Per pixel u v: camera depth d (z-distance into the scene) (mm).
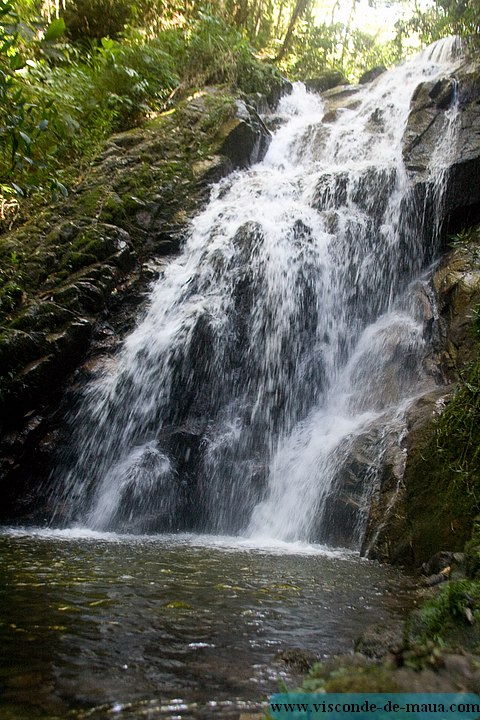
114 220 8367
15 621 2678
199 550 4805
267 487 6582
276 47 15703
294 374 7508
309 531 5758
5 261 7688
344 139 10414
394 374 6941
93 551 4516
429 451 4863
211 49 12492
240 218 8586
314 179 9172
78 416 6887
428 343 6926
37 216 8570
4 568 3717
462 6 12203
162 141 9922
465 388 4945
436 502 4520
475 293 6527
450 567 3676
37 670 2176
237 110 10320
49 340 6773
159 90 11492
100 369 7145
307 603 3230
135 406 6934
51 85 9695
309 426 7113
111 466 6738
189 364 7000
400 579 3961
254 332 7457
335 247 8211
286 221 8352
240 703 1971
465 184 7977
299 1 15141
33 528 6012
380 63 16016
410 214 8281
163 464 6539
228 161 9859
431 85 9516
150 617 2834
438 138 8828
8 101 4668
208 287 7746
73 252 7781
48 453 6656
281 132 11477
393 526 4789
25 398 6480
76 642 2467
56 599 3045
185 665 2287
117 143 9828
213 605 3088
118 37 13664
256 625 2803
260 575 3848
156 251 8500
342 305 8039
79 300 7242
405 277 8195
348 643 2609
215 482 6707
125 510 6258
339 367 7727
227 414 7070
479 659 1934
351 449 5895
